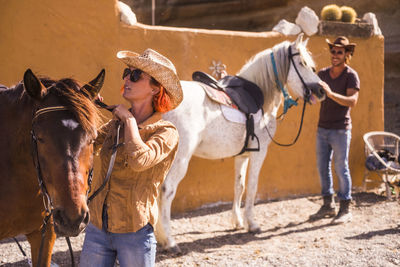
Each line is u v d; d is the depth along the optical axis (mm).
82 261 2178
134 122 2027
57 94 2145
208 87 4594
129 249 2111
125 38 5207
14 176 2436
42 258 2625
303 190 6480
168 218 4266
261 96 4820
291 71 4883
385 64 13102
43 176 2078
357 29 6574
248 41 5965
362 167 6793
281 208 5891
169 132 2156
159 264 3980
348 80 5199
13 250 4258
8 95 2480
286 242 4641
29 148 2375
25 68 4820
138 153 1942
